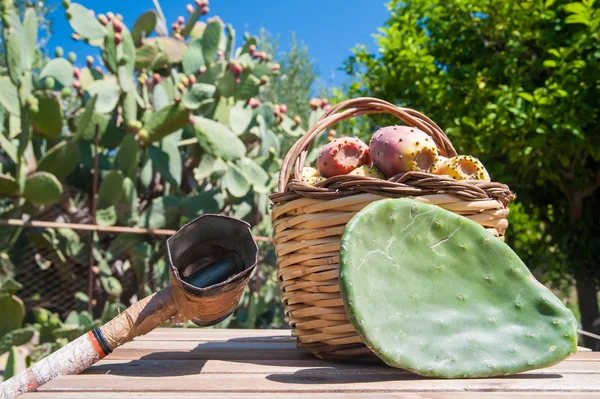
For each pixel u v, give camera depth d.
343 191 0.96
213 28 3.27
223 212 3.24
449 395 0.73
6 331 2.45
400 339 0.85
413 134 1.02
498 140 2.92
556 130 2.79
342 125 3.92
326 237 0.97
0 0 2.51
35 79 2.93
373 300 0.85
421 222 0.92
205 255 0.96
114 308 2.59
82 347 0.90
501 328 0.88
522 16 3.03
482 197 0.99
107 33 2.77
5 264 2.70
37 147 2.84
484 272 0.92
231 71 3.15
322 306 0.97
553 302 0.88
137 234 2.77
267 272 3.42
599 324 3.57
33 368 0.87
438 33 3.46
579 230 3.60
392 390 0.77
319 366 0.97
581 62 2.67
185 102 2.79
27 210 2.64
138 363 1.01
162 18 3.62
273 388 0.77
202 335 1.59
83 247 2.75
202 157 3.12
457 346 0.86
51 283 2.87
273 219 1.07
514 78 2.98
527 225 4.21
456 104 3.14
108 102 2.88
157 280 2.96
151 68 3.23
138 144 2.72
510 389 0.78
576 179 3.29
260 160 3.28
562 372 0.94
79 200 2.96
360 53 3.51
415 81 3.24
